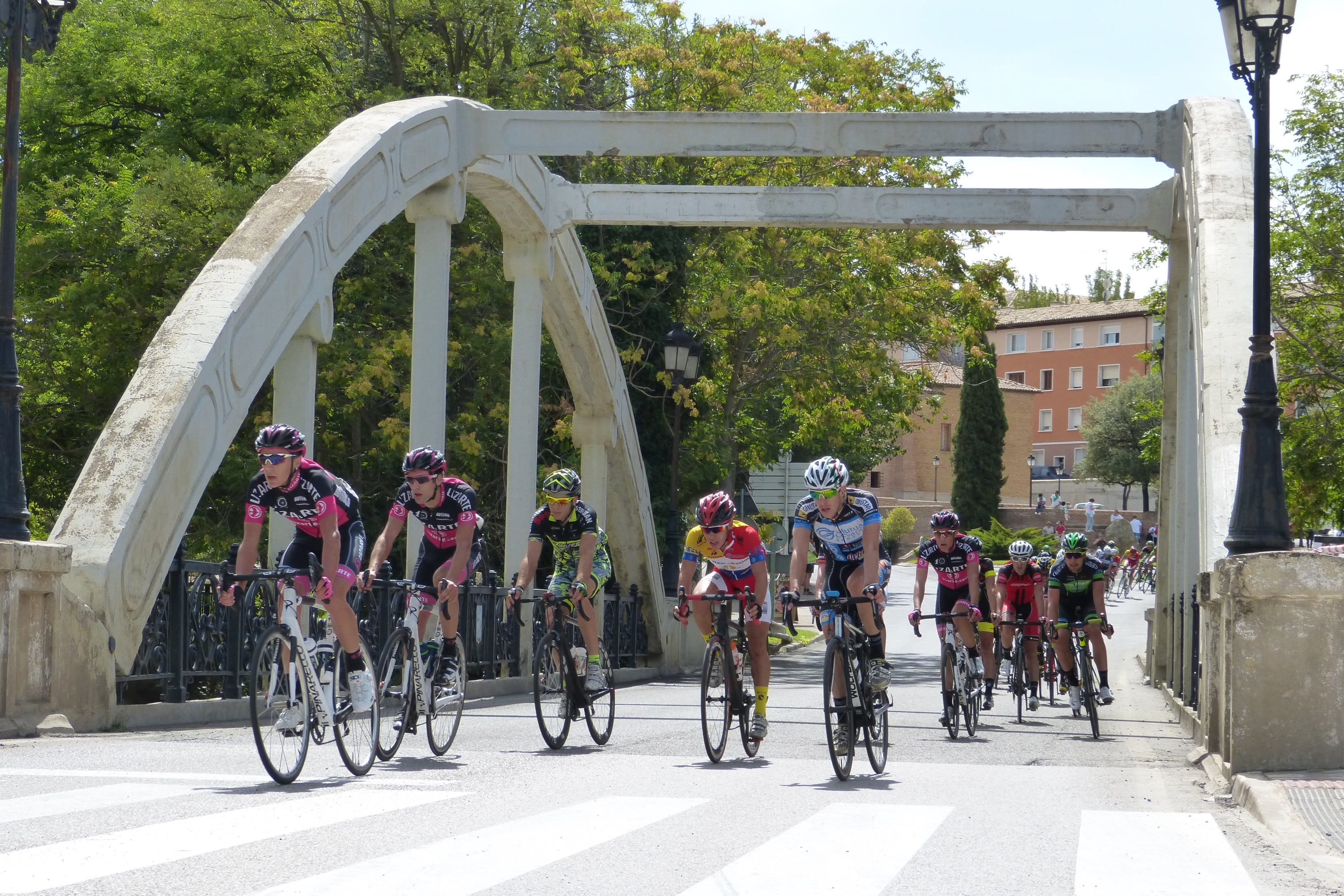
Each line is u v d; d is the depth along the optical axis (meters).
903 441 100.81
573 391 26.66
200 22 31.44
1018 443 110.31
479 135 20.67
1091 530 79.31
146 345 30.03
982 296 33.12
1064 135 20.41
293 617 8.52
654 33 34.69
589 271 25.38
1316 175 33.19
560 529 11.16
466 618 19.58
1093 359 110.19
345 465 33.34
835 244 33.06
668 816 7.49
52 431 32.41
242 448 30.47
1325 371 33.00
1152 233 21.80
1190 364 20.05
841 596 9.87
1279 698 9.13
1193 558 19.77
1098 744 13.77
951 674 14.02
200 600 13.68
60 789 8.02
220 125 31.28
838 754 9.29
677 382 28.52
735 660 10.69
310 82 33.00
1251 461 11.26
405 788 8.50
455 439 31.11
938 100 33.91
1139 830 7.42
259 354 15.49
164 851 6.07
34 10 12.96
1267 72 11.69
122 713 12.25
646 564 29.33
